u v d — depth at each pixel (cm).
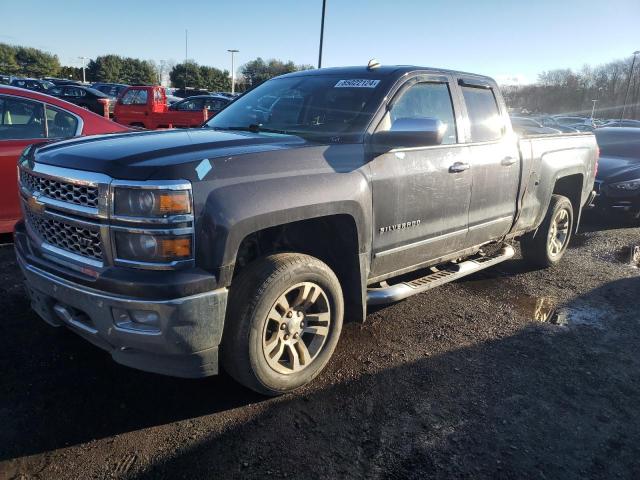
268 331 301
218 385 324
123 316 257
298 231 336
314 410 303
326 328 325
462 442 282
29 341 359
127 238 249
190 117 1817
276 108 396
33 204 293
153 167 248
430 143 320
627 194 843
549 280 561
